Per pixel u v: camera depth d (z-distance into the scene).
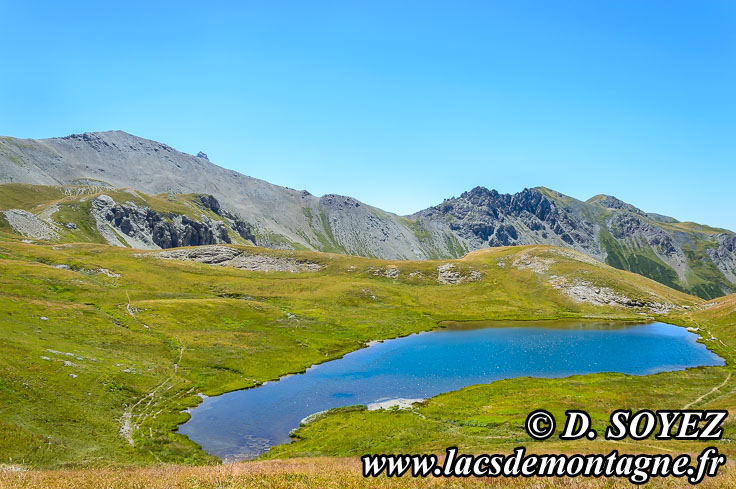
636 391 61.78
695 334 116.62
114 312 102.19
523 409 54.34
